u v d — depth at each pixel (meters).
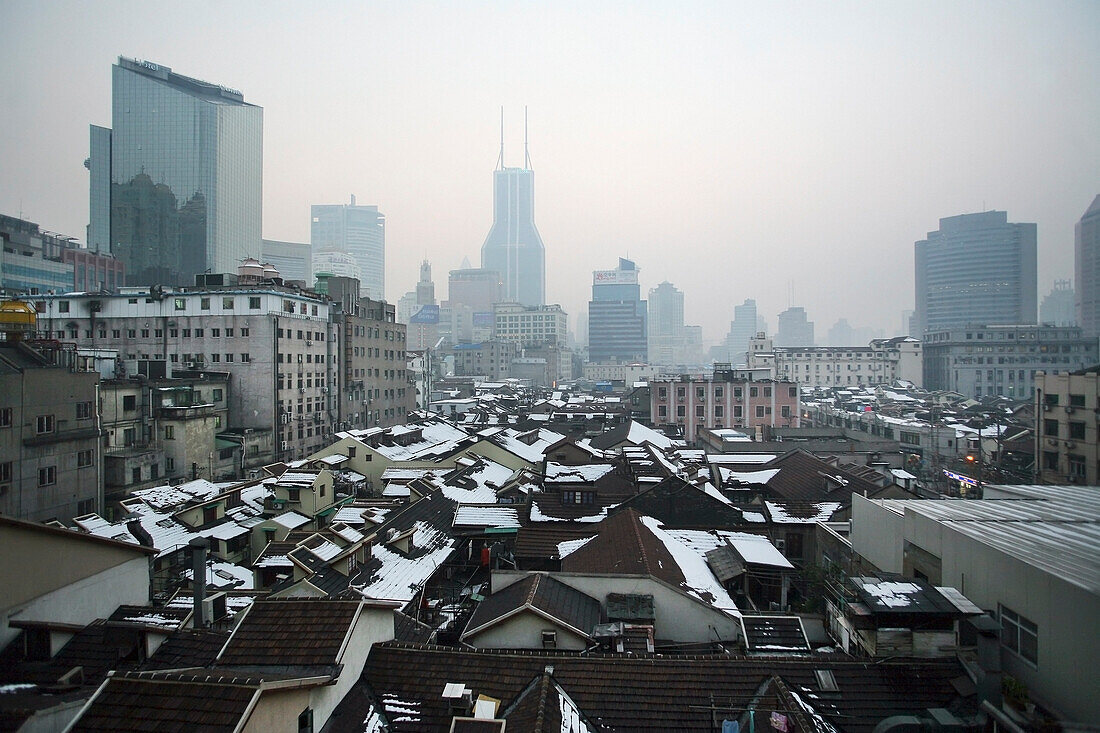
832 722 18.61
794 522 43.81
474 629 25.30
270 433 81.88
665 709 19.22
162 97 172.50
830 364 192.62
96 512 53.00
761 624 26.72
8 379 45.88
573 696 19.52
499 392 179.62
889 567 30.19
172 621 22.88
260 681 15.16
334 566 34.44
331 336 98.12
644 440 78.44
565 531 38.12
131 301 86.00
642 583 28.02
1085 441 51.56
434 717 18.27
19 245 97.44
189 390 71.44
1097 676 16.81
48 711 14.49
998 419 80.06
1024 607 19.92
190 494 49.53
